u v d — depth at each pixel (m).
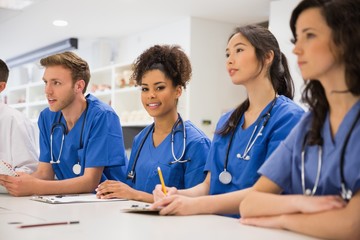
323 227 0.98
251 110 1.67
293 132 1.21
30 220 1.14
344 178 1.04
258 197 1.12
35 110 6.41
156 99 1.89
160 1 4.20
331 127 1.10
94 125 2.09
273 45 1.62
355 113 1.06
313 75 1.05
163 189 1.49
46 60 2.11
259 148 1.56
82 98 2.15
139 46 5.42
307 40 1.05
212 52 4.73
